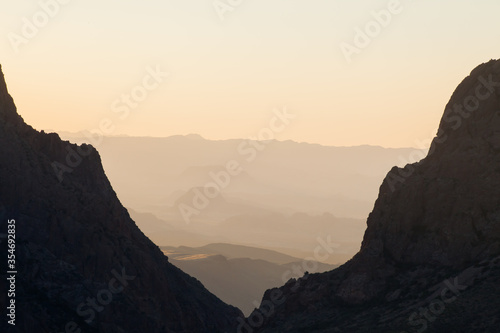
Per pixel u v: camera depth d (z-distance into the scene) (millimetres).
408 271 147125
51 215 163250
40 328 144625
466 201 145750
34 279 152375
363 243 159875
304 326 149000
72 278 156625
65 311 150125
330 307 152875
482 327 121812
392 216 153250
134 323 156625
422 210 150250
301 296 159250
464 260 141875
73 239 164125
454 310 128500
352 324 140250
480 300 128375
